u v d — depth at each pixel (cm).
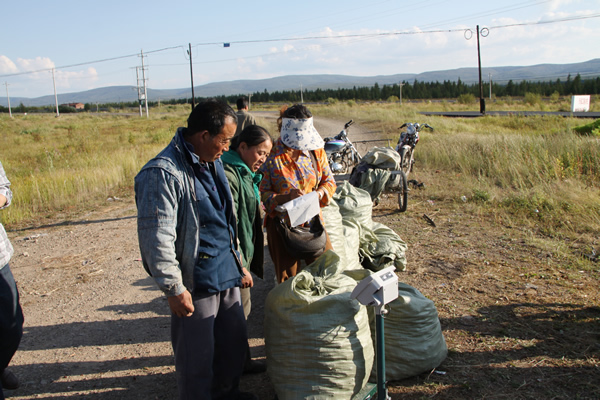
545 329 342
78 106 14325
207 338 237
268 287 471
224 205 247
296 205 278
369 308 286
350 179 700
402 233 607
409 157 864
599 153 863
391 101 7594
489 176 897
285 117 321
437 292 416
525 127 2109
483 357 310
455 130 1952
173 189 211
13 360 346
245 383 305
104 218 793
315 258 311
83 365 336
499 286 423
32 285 497
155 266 206
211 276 231
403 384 285
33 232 718
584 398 263
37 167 1377
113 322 405
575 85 7706
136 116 6300
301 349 248
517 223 618
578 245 522
